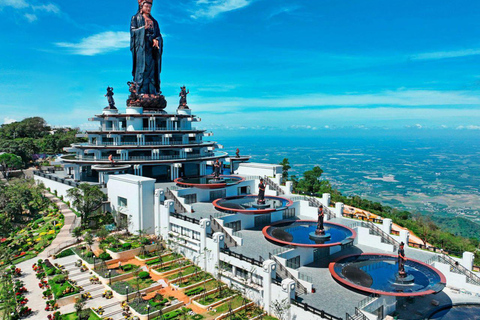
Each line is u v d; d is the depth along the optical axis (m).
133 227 78.69
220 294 56.84
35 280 59.88
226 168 132.12
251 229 75.25
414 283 50.75
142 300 53.91
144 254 69.06
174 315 50.56
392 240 70.38
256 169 112.31
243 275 58.25
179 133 107.44
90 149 102.00
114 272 61.28
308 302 48.72
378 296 49.19
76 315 49.72
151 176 108.19
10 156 140.12
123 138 104.19
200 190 88.38
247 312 52.34
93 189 82.88
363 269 55.94
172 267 65.06
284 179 140.62
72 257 67.12
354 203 114.81
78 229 74.56
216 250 61.72
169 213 74.75
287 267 56.91
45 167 145.38
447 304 53.06
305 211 86.44
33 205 95.50
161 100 110.50
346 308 47.06
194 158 108.19
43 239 75.12
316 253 64.06
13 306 49.69
